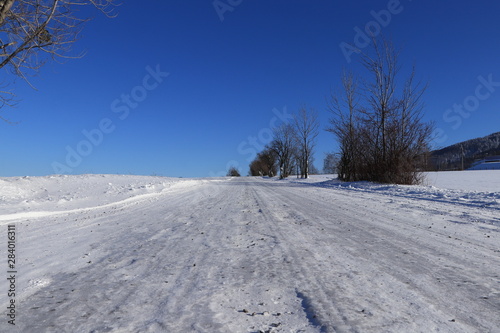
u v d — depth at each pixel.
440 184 27.14
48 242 6.43
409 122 24.53
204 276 4.17
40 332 2.67
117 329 2.71
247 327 2.73
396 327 2.71
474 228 7.52
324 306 3.16
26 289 3.74
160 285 3.85
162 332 2.65
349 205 12.47
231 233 7.15
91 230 7.76
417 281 3.90
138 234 7.22
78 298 3.45
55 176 23.28
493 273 4.20
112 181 23.72
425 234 6.84
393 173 24.50
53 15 8.30
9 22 8.20
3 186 15.15
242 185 31.19
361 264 4.64
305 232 7.14
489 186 24.28
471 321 2.83
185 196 17.98
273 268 4.48
